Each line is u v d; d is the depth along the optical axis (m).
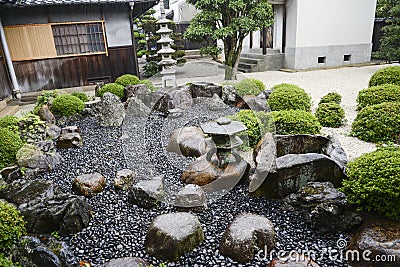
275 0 10.47
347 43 11.25
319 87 7.69
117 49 8.53
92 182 3.15
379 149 2.82
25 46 7.80
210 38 9.90
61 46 8.05
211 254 2.25
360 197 2.33
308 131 3.61
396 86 4.99
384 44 10.49
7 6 6.81
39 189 2.89
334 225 2.35
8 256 2.12
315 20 10.58
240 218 2.41
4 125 4.36
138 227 2.62
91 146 4.45
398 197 2.20
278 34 11.67
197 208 2.77
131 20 8.40
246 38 12.39
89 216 2.72
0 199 2.78
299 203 2.57
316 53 10.91
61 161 3.95
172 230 2.26
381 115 3.80
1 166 3.55
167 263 2.19
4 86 7.45
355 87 7.51
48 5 7.35
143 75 10.62
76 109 5.81
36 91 8.12
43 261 2.02
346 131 4.26
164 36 7.02
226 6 8.49
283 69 10.85
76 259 2.21
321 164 2.70
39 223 2.47
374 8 11.24
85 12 8.02
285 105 4.69
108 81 8.66
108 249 2.37
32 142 4.14
